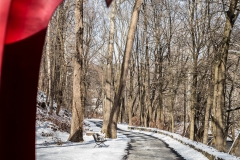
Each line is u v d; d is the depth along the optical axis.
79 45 17.23
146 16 37.69
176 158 13.47
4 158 1.29
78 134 17.48
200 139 28.80
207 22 21.30
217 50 19.98
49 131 20.19
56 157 11.60
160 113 37.00
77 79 17.34
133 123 45.12
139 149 16.08
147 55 39.47
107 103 26.38
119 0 26.61
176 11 29.50
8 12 1.21
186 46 26.19
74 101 17.44
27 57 1.32
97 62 56.03
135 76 56.09
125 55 21.36
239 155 22.09
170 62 33.28
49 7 1.29
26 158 1.33
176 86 30.12
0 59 1.19
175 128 42.41
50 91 30.22
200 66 23.03
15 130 1.33
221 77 16.19
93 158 12.08
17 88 1.33
